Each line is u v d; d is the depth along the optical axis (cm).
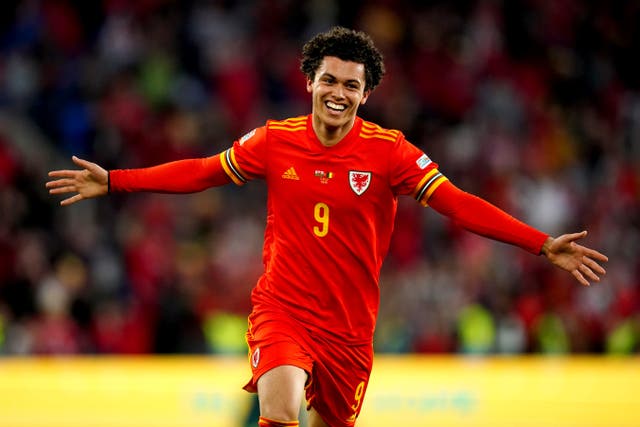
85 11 5556
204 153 5156
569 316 4412
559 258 1714
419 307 4294
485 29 6288
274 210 1803
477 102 5944
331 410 1875
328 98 1723
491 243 4919
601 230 5478
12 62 5238
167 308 4038
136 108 5209
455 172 5503
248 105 5459
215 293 4272
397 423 3134
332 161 1759
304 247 1775
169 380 3152
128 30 5500
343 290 1788
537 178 5628
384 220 1803
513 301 4375
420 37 6088
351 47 1727
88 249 4428
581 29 6588
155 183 1814
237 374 3189
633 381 3291
